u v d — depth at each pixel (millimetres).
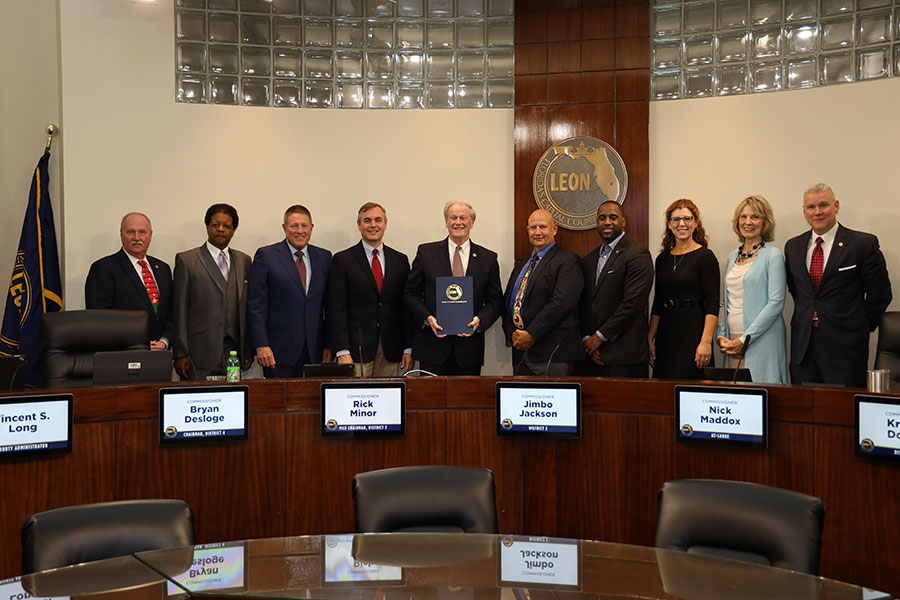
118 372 3223
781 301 4477
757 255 4613
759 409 2982
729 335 4680
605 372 4586
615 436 3246
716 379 3250
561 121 5363
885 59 4848
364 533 2141
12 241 5180
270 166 5461
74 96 5133
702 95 5297
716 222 5266
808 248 4586
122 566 1892
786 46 5102
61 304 5078
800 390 2953
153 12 5266
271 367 4652
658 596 1682
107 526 2111
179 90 5328
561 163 5352
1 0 5148
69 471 3029
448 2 5555
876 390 2869
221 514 3232
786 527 2025
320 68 5527
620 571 1838
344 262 4770
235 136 5410
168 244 5301
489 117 5555
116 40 5211
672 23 5340
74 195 5129
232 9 5387
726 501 2119
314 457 3307
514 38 5449
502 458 3346
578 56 5344
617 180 5289
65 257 5121
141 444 3139
